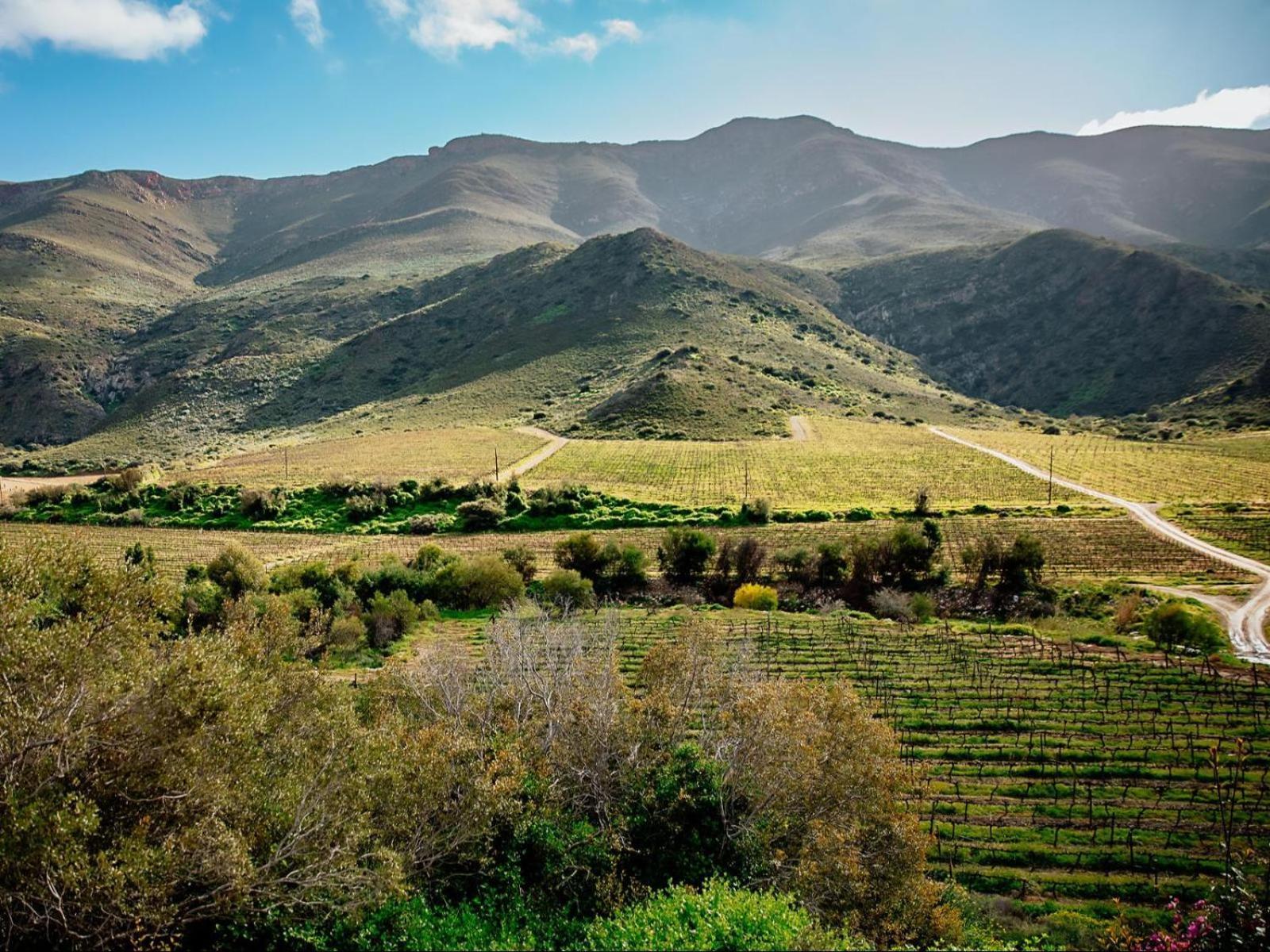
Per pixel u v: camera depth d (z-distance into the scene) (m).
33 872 11.48
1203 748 30.77
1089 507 86.75
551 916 15.52
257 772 15.21
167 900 12.46
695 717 22.62
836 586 66.88
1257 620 53.06
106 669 14.12
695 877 16.61
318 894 14.05
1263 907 12.45
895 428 145.62
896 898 16.92
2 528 81.12
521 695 23.28
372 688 26.34
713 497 93.81
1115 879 22.44
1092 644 47.00
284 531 84.19
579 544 67.12
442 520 85.56
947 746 31.56
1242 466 108.81
